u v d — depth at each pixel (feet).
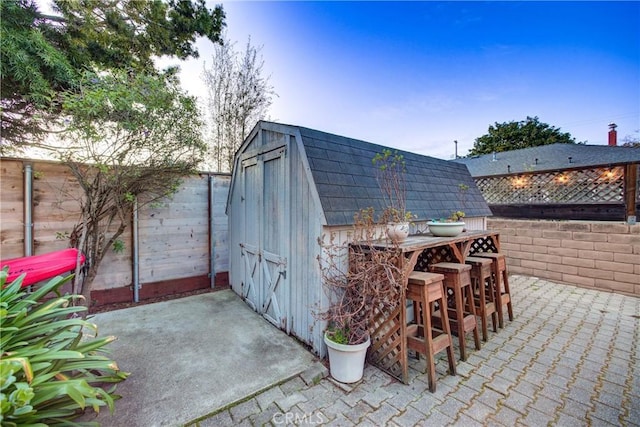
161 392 7.04
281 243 10.68
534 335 10.57
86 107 9.26
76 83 11.10
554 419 6.28
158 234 14.65
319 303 8.73
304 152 9.16
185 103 11.56
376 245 8.48
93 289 13.01
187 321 11.60
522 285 17.02
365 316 8.52
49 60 11.86
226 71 24.89
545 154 43.04
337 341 7.69
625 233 15.23
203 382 7.47
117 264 13.58
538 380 7.76
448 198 14.97
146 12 16.06
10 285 6.00
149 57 17.17
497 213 24.08
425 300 7.63
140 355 8.86
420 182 13.80
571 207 20.18
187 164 13.43
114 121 10.05
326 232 8.63
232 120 25.14
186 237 15.57
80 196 12.37
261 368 8.14
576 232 16.85
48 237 11.71
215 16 18.58
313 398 6.95
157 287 14.67
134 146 11.08
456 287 9.11
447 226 10.28
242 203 14.10
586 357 8.95
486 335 10.21
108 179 11.51
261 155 11.96
